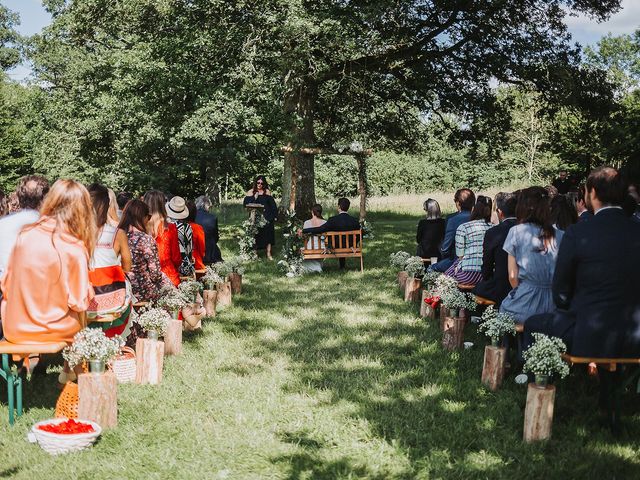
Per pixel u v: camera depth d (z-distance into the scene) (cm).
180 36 1741
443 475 375
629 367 470
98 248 541
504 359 530
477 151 2430
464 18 1952
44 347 446
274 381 552
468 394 516
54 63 3425
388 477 375
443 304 673
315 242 1162
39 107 3184
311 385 543
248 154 2975
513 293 553
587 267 434
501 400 497
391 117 2272
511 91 2395
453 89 2111
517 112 3712
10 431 432
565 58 2006
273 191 4191
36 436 405
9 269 459
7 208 641
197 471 380
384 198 3075
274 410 482
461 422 456
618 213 445
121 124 2223
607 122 2031
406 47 1980
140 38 2002
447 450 410
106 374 440
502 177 4062
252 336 712
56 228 458
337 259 1365
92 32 2559
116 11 2041
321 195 4128
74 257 455
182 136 1666
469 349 642
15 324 453
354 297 948
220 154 2583
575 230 447
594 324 428
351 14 1691
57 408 454
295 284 1067
